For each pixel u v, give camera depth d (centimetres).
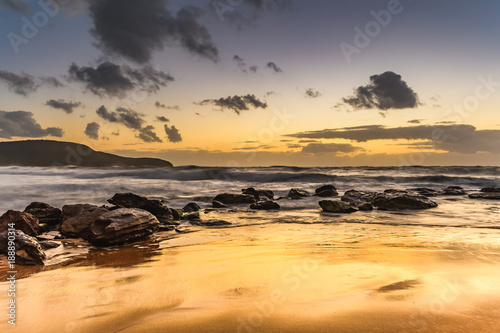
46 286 499
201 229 1095
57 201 1803
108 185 2508
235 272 546
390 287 446
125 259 705
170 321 352
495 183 2991
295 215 1402
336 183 3155
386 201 1554
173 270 580
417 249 703
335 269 546
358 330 319
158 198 2017
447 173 4509
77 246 851
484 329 315
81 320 369
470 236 876
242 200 1853
